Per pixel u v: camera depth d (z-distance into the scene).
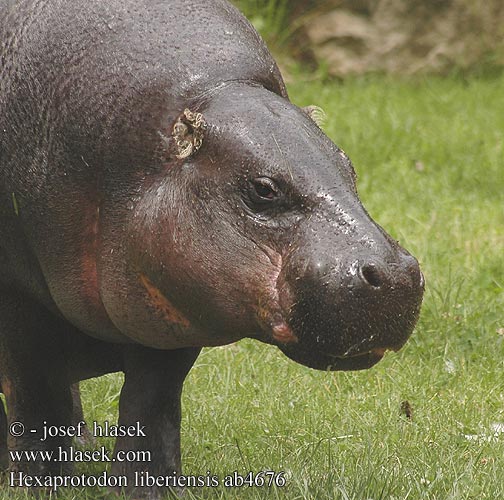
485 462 13.20
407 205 24.31
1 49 11.38
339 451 13.59
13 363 12.15
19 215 11.26
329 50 38.25
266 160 10.05
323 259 9.70
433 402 15.32
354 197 10.01
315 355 9.96
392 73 38.44
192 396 15.62
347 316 9.63
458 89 36.44
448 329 17.66
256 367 16.47
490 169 27.45
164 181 10.54
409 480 12.35
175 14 11.12
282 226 10.00
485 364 16.75
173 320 10.67
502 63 39.16
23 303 11.93
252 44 11.22
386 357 16.84
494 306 18.64
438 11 38.69
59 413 12.37
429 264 20.12
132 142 10.68
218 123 10.31
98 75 10.90
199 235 10.20
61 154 10.95
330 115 31.70
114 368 12.51
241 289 10.07
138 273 10.62
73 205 10.96
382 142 29.44
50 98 11.02
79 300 11.23
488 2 38.97
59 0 11.31
